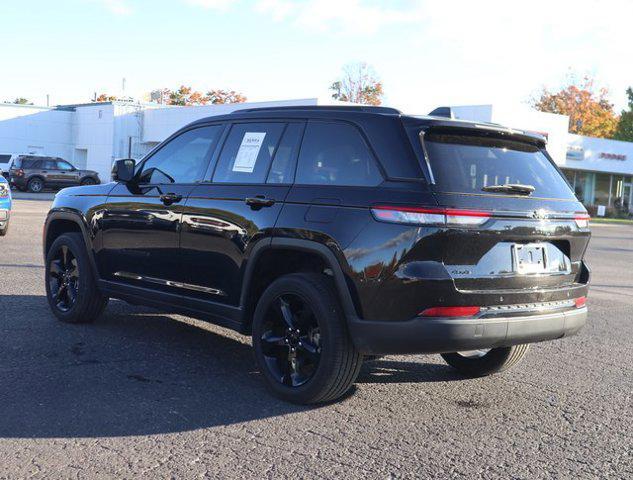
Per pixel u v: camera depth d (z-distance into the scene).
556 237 4.48
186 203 5.22
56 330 6.12
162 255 5.42
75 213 6.29
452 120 4.25
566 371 5.67
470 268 4.07
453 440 3.98
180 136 5.68
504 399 4.81
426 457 3.71
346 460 3.62
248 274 4.71
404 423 4.22
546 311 4.40
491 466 3.63
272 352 4.61
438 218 3.94
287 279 4.43
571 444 4.00
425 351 4.04
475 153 4.34
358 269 4.08
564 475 3.56
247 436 3.89
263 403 4.45
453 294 3.99
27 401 4.28
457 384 5.14
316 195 4.41
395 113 4.37
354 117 4.46
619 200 50.59
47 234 6.75
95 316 6.34
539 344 6.68
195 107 43.00
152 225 5.49
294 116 4.83
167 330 6.34
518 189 4.32
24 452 3.55
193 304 5.19
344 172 4.37
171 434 3.87
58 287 6.52
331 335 4.20
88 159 49.66
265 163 4.86
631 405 4.80
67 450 3.60
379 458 3.67
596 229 32.03
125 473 3.36
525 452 3.85
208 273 5.04
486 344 4.14
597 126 74.75
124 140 47.91
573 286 4.64
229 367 5.23
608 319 8.27
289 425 4.09
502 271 4.20
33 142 49.50
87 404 4.28
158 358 5.39
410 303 3.97
